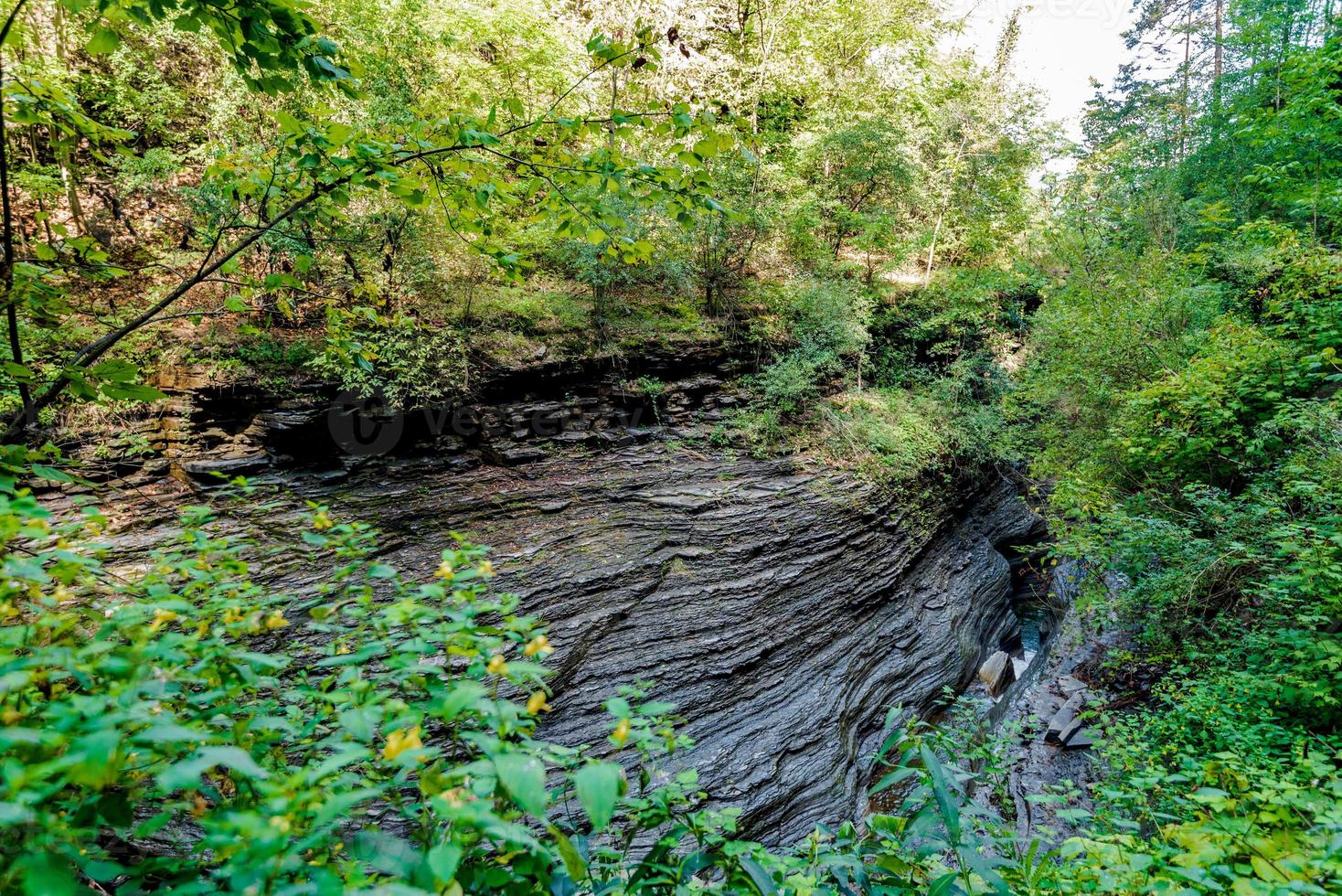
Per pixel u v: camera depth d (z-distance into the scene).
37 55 5.81
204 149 7.23
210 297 7.34
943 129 15.04
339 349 2.58
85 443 6.22
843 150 12.41
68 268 1.95
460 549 1.53
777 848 6.03
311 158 1.98
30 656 1.10
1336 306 6.45
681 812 1.72
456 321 8.77
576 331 9.91
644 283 11.25
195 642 1.26
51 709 0.88
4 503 1.23
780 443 10.48
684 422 10.51
